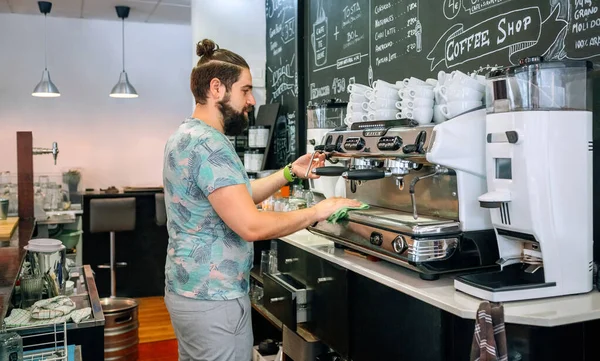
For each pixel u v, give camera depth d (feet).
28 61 20.31
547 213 5.43
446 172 6.40
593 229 6.27
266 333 12.19
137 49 21.40
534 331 5.21
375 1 10.46
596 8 6.23
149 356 13.58
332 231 7.67
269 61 15.48
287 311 8.44
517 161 5.47
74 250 17.35
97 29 20.92
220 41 15.39
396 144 6.57
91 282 9.53
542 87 5.36
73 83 20.81
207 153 6.02
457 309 5.19
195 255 6.16
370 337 6.77
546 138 5.36
